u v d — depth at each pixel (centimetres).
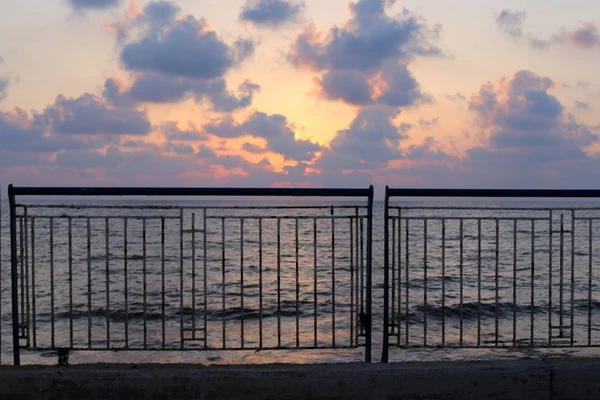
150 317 1173
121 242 3362
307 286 1647
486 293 1454
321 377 376
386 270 438
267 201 13038
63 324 1133
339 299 1399
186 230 431
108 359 816
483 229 3850
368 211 434
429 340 938
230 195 416
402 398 378
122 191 413
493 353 808
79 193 415
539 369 386
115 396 373
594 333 987
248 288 1591
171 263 2194
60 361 433
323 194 424
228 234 3659
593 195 429
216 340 962
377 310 1141
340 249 2848
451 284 1633
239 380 374
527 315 1177
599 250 2384
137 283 1659
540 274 1773
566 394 386
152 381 373
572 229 454
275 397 374
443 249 457
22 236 429
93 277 1822
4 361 838
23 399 371
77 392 372
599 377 387
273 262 2291
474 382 381
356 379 377
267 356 824
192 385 373
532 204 10206
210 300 1376
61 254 2648
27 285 432
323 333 1020
